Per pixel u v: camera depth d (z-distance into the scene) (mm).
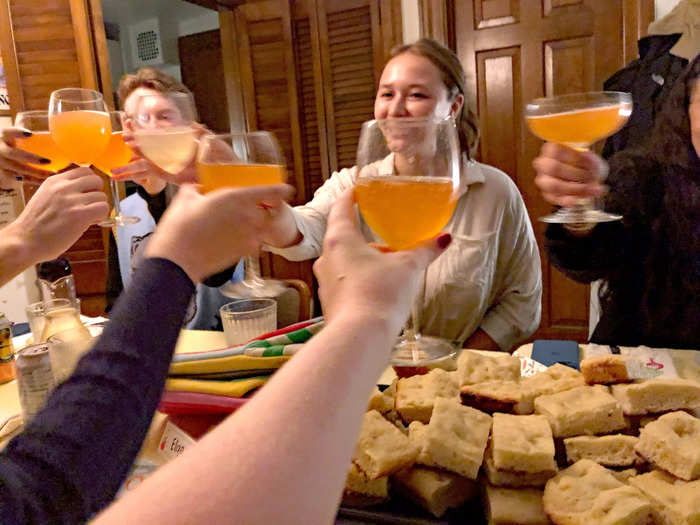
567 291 2797
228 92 3055
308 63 2898
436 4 2637
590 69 2541
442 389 841
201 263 384
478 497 693
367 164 559
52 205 848
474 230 1479
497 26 2660
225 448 260
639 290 1277
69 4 2520
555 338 2867
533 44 2613
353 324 331
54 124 1023
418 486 653
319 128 2918
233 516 236
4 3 2502
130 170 1135
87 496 293
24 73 2568
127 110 1434
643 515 574
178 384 827
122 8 4145
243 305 1262
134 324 337
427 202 524
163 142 876
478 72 2742
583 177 1002
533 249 1574
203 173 627
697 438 640
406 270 383
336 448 275
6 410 1011
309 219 1359
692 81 1119
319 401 284
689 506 563
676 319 1239
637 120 1926
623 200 1226
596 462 691
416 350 1044
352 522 661
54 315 1091
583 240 1224
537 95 2652
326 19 2787
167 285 356
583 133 936
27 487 278
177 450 732
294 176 3021
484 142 2805
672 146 1160
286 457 258
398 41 2688
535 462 639
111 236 2449
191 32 4551
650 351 1027
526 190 2777
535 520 607
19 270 825
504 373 881
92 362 328
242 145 652
